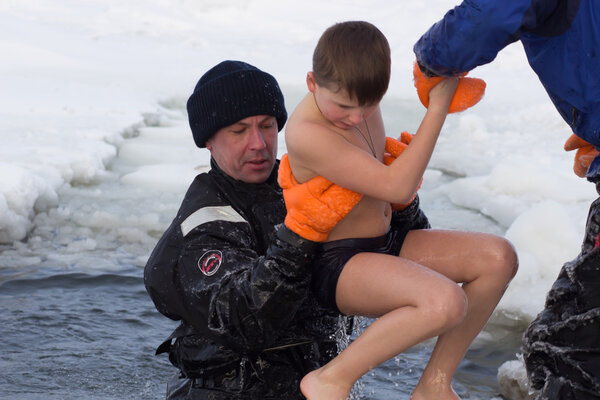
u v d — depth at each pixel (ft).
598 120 7.78
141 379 13.19
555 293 8.30
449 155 26.11
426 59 7.63
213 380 9.48
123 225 19.92
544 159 24.75
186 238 9.30
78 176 22.58
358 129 8.52
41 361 13.50
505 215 20.40
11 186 19.33
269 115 9.66
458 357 8.79
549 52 7.66
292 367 9.56
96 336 14.55
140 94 31.96
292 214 8.31
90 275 17.08
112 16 46.47
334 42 7.75
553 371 8.19
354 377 8.21
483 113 31.91
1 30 39.93
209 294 8.80
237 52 40.63
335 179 8.12
